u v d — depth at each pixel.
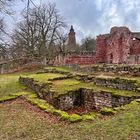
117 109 11.07
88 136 8.34
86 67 26.61
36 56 47.25
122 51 38.47
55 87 17.83
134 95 13.33
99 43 42.78
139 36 38.97
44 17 49.94
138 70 18.44
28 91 20.92
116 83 15.97
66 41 61.31
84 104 16.39
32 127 10.57
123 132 8.16
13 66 42.81
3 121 12.02
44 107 13.80
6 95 19.86
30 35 48.25
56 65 41.91
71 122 10.31
